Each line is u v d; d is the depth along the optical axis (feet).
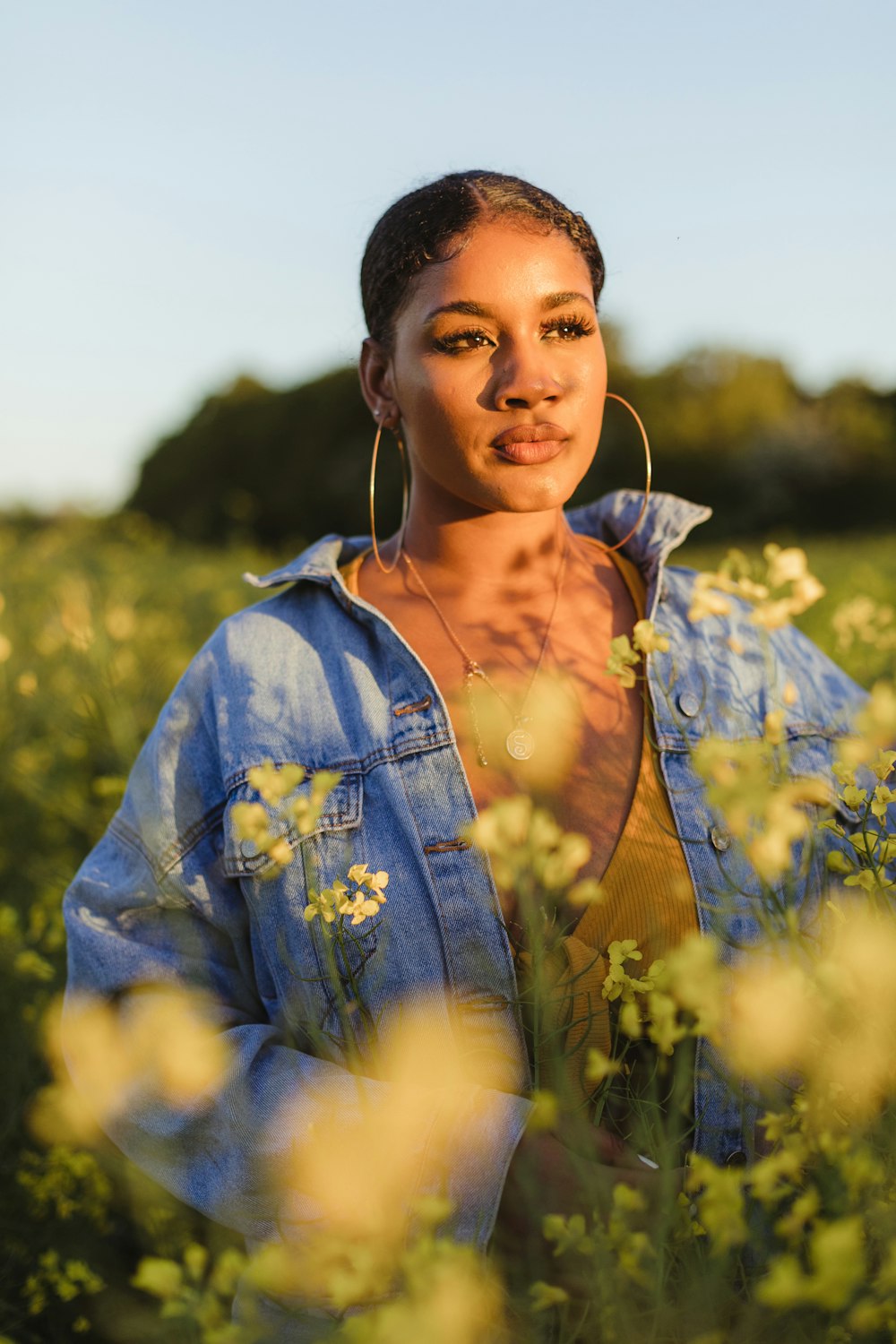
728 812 3.39
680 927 4.83
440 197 5.13
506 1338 3.53
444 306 4.97
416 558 5.69
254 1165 4.56
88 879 5.55
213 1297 3.23
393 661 5.43
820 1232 3.11
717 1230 3.07
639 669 5.34
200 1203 4.84
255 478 94.68
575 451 5.21
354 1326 3.16
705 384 113.50
